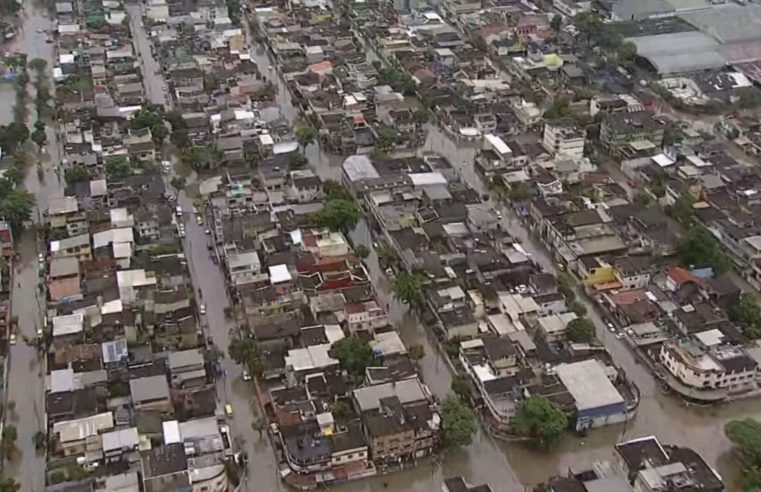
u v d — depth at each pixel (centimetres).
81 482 19650
